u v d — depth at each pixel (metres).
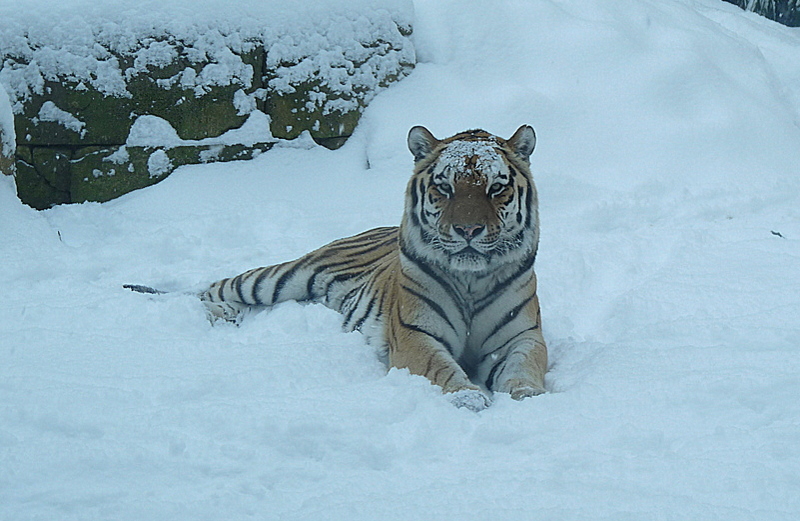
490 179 6.66
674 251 10.36
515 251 6.86
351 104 13.48
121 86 12.61
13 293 8.52
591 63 14.21
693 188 12.59
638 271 9.90
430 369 6.56
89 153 12.69
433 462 4.86
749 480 4.38
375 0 13.77
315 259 8.84
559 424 5.31
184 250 10.59
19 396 5.76
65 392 5.80
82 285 8.77
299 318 8.08
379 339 7.47
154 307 8.01
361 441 5.08
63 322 7.69
